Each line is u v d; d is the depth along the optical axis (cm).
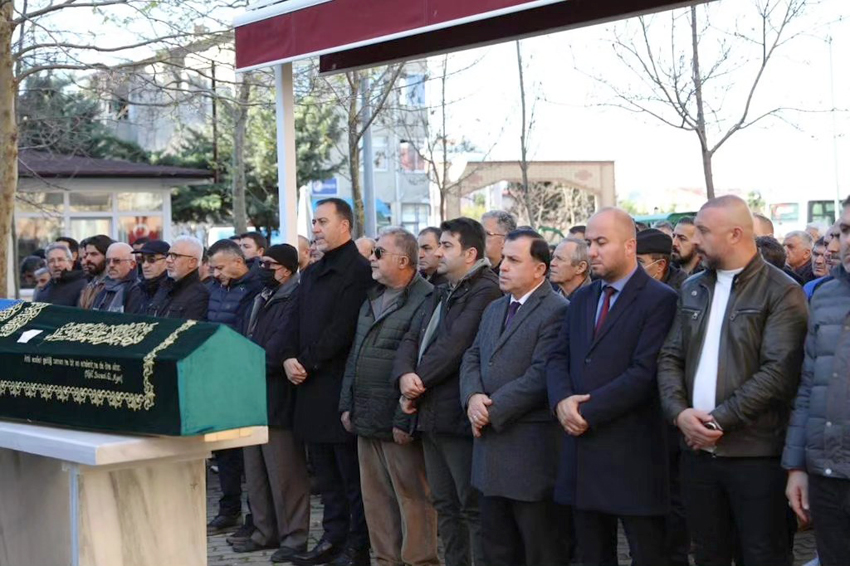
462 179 1984
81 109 1833
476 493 530
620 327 444
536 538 482
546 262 498
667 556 456
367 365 576
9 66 1003
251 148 2645
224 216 3012
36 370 393
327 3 668
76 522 372
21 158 1742
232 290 770
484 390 494
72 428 384
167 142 2920
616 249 447
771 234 791
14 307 449
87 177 2231
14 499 414
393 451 571
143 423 353
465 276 539
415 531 575
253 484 679
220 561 656
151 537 387
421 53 766
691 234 668
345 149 2842
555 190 2992
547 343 480
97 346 374
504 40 724
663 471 446
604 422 436
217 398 351
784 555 411
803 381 395
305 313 621
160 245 796
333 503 636
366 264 622
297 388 626
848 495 377
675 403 418
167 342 357
